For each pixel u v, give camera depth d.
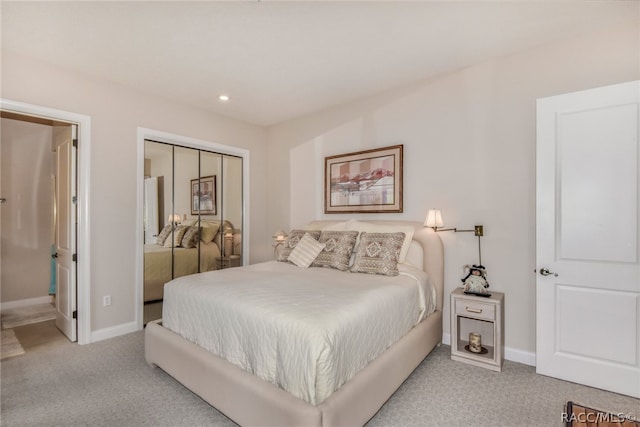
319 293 2.10
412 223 3.21
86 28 2.28
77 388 2.21
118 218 3.22
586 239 2.24
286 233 4.51
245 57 2.73
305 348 1.53
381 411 1.95
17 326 3.48
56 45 2.50
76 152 3.01
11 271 4.16
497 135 2.77
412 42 2.50
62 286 3.23
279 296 2.02
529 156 2.62
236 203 4.52
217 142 4.17
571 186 2.30
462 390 2.19
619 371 2.13
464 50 2.63
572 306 2.29
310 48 2.59
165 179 3.73
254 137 4.65
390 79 3.19
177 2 2.00
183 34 2.37
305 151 4.29
